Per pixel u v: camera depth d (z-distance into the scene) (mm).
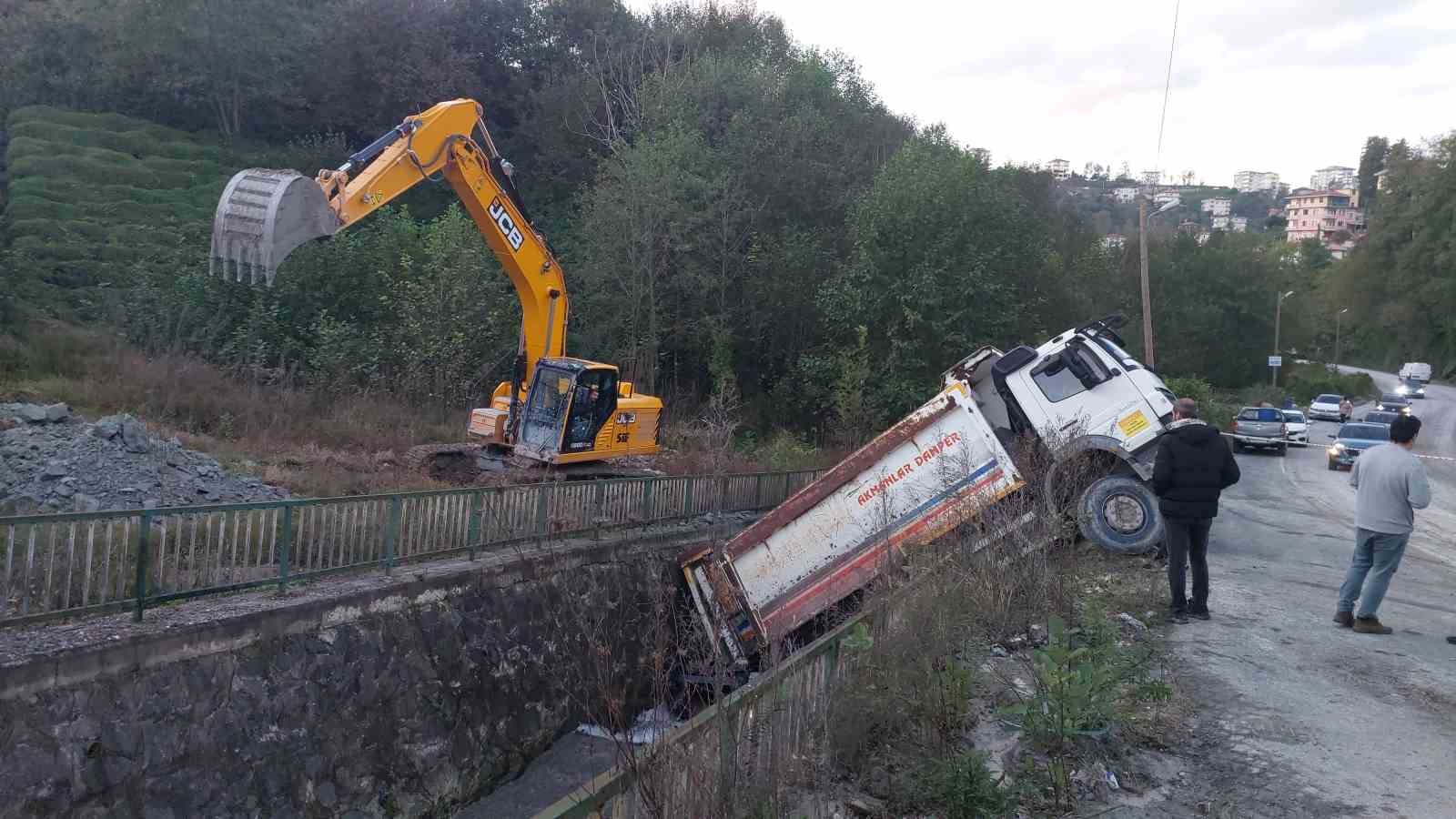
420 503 9883
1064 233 45688
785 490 17234
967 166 27047
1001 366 12805
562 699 10547
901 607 6645
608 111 34531
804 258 29484
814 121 33438
